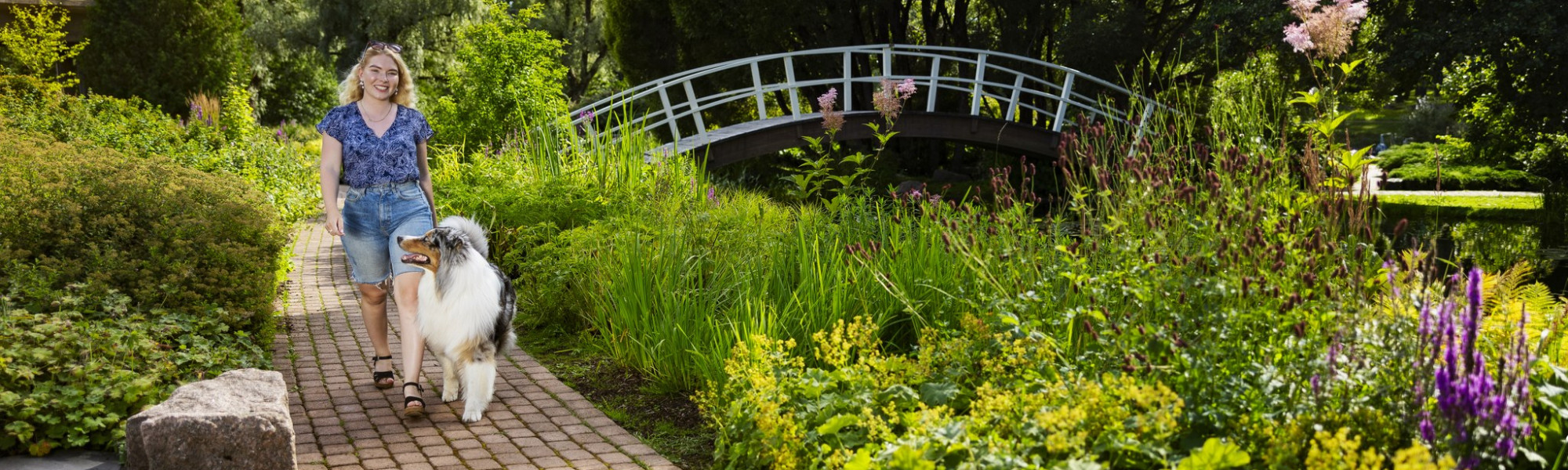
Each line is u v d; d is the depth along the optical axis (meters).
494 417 4.83
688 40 21.72
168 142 13.59
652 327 5.58
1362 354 3.17
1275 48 15.66
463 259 4.63
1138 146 4.21
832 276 5.48
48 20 17.45
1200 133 6.78
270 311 6.54
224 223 6.47
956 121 16.73
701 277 6.03
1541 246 13.28
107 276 5.51
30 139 8.55
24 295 5.35
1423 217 16.75
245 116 16.48
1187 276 3.60
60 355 4.39
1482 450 2.74
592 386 5.44
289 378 5.48
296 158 16.52
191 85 23.19
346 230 5.05
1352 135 43.88
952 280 5.19
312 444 4.35
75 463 3.87
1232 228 3.68
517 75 15.47
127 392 4.23
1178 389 3.33
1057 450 2.96
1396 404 3.02
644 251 6.18
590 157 9.63
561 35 36.84
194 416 3.58
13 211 6.02
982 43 21.11
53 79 17.41
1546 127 17.31
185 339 5.12
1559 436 3.19
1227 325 3.35
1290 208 3.95
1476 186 23.30
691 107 16.08
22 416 3.92
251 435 3.62
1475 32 14.91
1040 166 18.28
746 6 19.70
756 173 21.08
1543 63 14.96
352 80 5.06
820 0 19.98
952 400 4.00
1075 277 3.86
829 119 8.07
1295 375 3.20
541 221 8.40
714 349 4.96
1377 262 3.91
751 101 23.95
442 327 4.63
